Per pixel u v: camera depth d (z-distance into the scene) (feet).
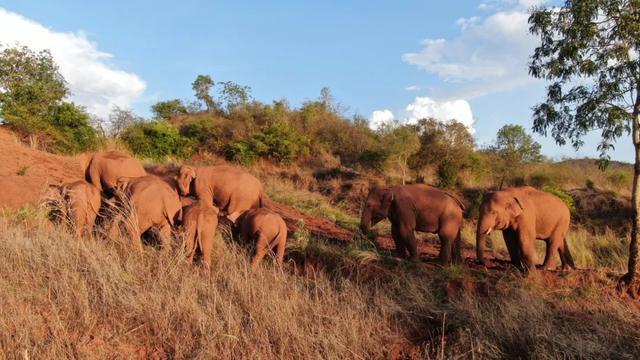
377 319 23.12
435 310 24.06
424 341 22.56
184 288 22.76
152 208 28.50
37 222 29.91
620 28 26.61
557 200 31.96
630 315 25.14
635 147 28.17
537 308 24.39
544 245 42.34
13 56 72.69
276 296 22.71
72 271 23.38
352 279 27.14
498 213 30.40
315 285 24.82
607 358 21.44
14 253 24.18
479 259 31.04
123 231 28.02
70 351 19.30
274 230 28.50
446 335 22.76
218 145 98.73
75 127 73.31
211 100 129.80
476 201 63.57
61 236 26.35
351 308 23.49
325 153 100.99
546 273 28.60
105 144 76.48
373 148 93.50
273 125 99.45
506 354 21.65
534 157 88.99
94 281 22.94
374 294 25.48
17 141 62.23
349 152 102.83
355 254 29.01
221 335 20.48
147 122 93.50
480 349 21.30
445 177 79.77
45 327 20.44
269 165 94.43
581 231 54.95
